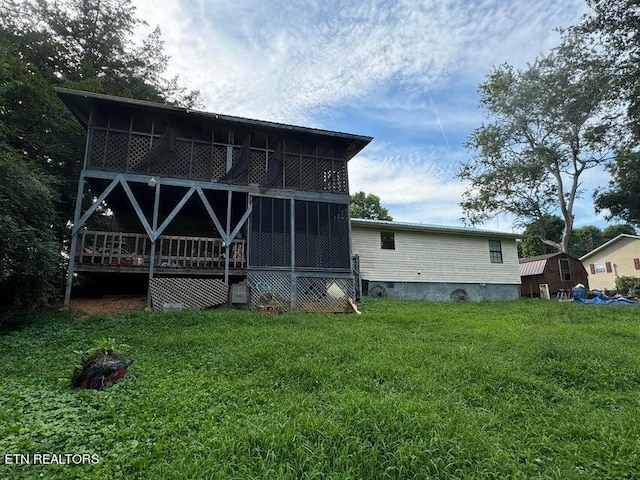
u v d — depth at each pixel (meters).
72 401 4.13
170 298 10.53
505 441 3.30
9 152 8.98
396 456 2.86
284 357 5.66
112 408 3.89
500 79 23.30
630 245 28.30
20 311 8.88
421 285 17.22
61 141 13.87
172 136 11.45
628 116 20.03
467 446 3.04
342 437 3.10
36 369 5.44
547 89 21.78
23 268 7.96
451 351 6.25
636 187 24.08
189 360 5.84
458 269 18.02
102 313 9.76
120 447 3.15
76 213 10.27
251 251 11.75
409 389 4.49
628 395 4.59
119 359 4.89
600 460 3.07
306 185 12.84
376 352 6.15
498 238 19.19
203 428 3.47
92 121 10.85
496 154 24.19
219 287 11.09
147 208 14.18
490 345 6.93
